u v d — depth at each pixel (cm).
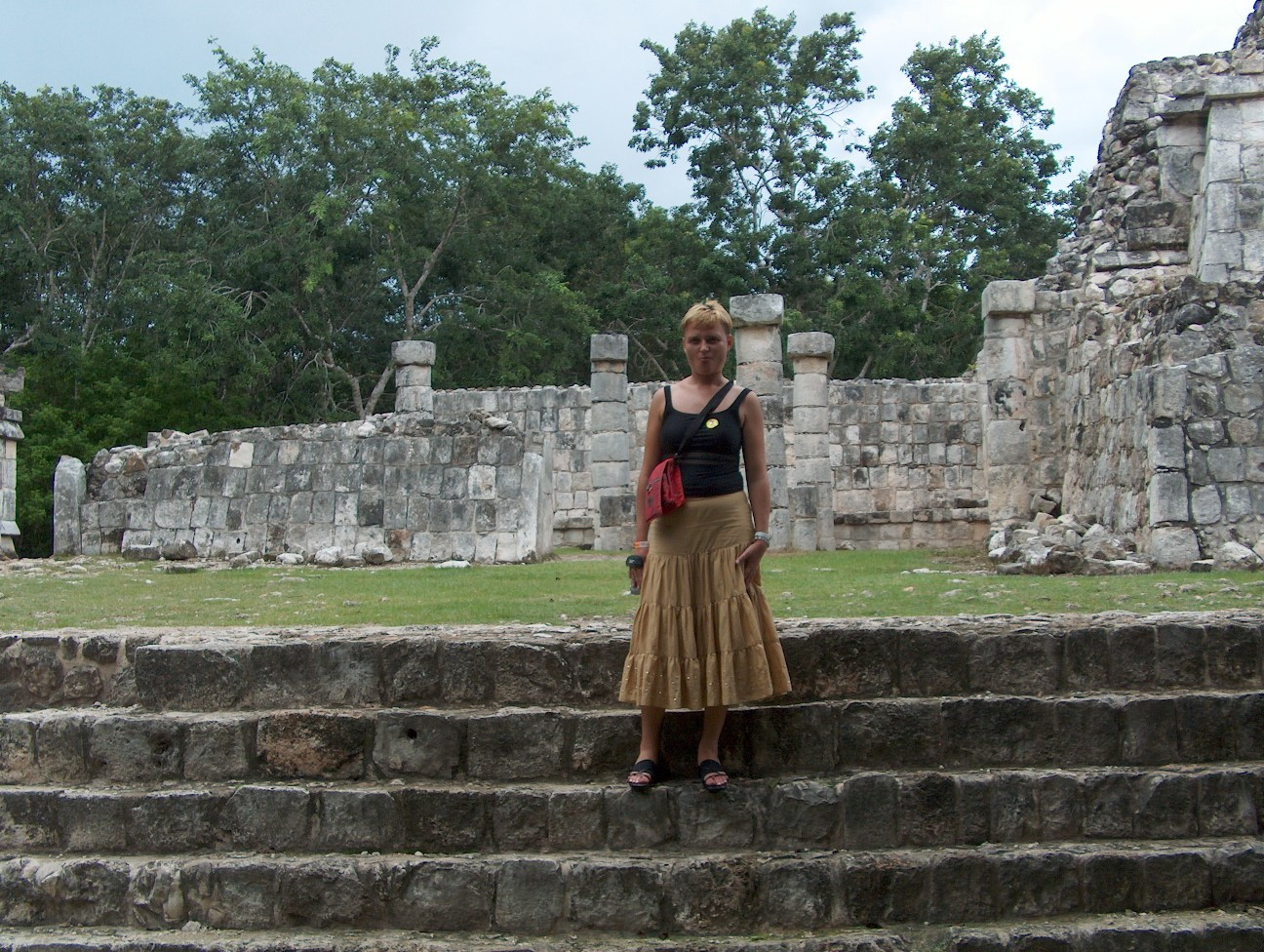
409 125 3494
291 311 3512
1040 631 573
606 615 773
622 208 4159
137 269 3509
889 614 756
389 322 3869
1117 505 1277
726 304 3753
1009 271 3944
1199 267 1498
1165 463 1100
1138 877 500
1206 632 574
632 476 2361
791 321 3475
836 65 3891
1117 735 547
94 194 3466
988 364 1627
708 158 3862
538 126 3666
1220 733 550
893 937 479
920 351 3578
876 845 516
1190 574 989
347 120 3469
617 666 564
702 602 512
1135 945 475
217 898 510
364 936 495
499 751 546
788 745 542
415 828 525
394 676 571
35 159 3475
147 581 1164
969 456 2319
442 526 1445
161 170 3597
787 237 3744
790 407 2331
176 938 495
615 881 495
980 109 4050
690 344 526
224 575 1245
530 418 2438
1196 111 1527
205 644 598
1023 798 523
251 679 583
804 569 1241
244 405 3516
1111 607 755
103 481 1622
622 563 1395
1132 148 1617
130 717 572
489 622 749
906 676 564
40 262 3406
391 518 1460
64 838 545
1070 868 499
